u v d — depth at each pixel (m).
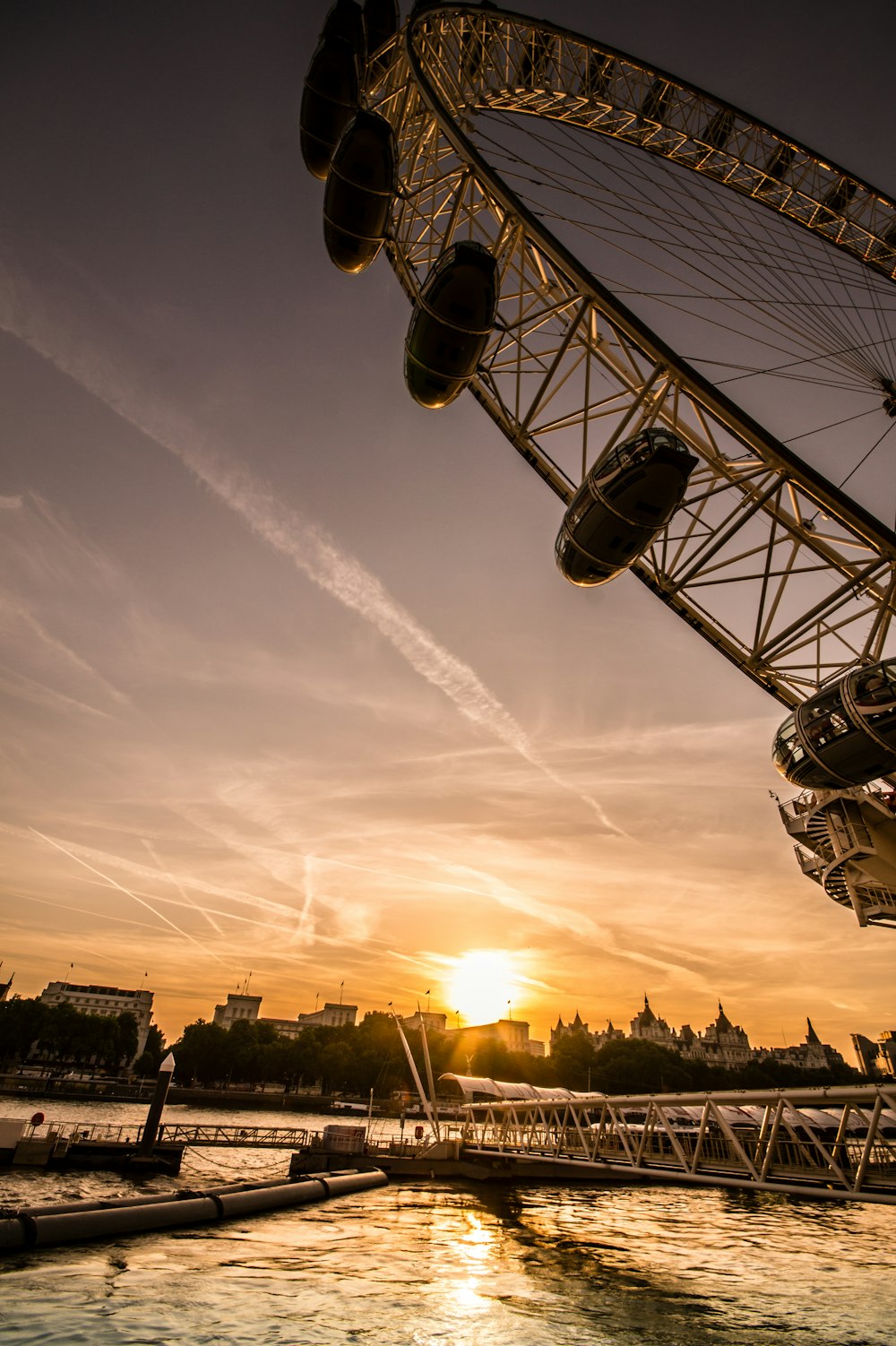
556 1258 25.80
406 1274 21.02
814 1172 22.91
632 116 32.47
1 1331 12.58
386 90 25.33
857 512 16.53
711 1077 157.88
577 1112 35.66
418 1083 54.00
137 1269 17.83
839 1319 19.81
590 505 17.59
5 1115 67.81
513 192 18.80
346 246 20.27
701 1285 23.17
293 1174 42.25
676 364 16.91
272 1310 15.67
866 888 37.00
